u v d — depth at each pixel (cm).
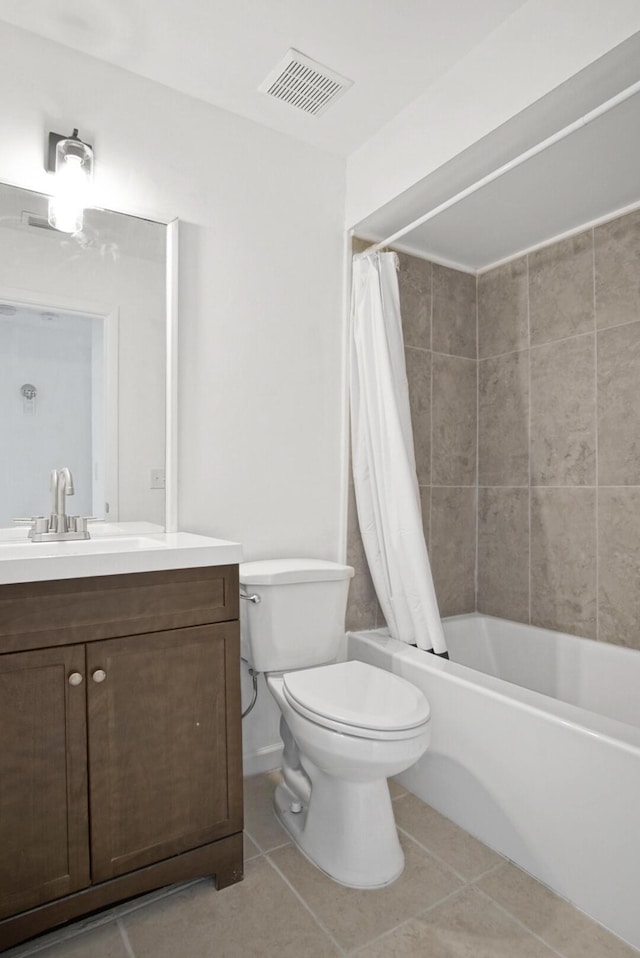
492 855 169
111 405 191
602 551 236
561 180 208
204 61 187
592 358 240
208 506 211
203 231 209
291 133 227
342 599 207
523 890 154
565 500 250
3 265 175
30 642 128
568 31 155
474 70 184
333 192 241
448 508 280
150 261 197
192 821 148
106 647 137
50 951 133
